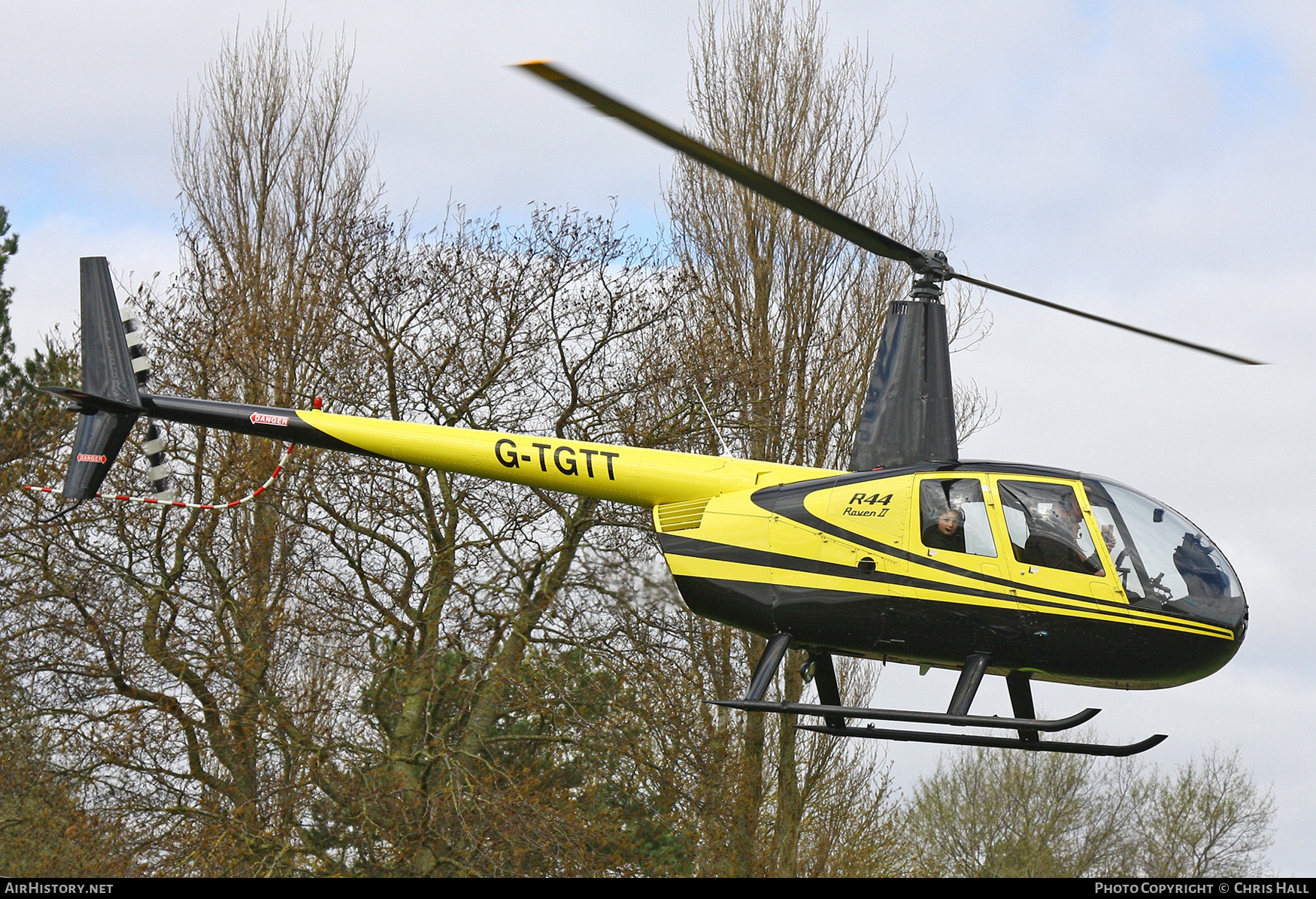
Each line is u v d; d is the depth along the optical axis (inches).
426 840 1849.2
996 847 4077.3
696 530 1249.4
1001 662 1117.1
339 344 2130.9
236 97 2925.7
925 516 1140.5
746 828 2074.3
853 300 2551.7
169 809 1852.9
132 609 1975.9
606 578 1886.1
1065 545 1098.7
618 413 2091.5
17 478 2020.2
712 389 2111.2
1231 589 1094.4
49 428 2186.3
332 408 2117.4
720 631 2193.7
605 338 2126.0
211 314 2228.1
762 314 2529.5
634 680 1927.9
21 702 1929.1
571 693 1920.5
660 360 2137.1
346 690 1919.3
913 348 1217.4
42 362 2470.5
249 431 1509.6
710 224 2588.6
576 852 1836.9
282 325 2293.3
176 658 1935.3
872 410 1229.1
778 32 2679.6
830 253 2573.8
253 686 1895.9
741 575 1211.2
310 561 1983.3
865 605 1151.0
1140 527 1108.5
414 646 1941.4
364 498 1983.3
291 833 1879.9
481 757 1916.8
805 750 2395.4
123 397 1589.6
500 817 1827.0
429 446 1411.2
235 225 2869.1
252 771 1916.8
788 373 2482.8
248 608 1968.5
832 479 1213.7
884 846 2529.5
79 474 1577.3
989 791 4183.1
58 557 2012.8
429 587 1947.6
